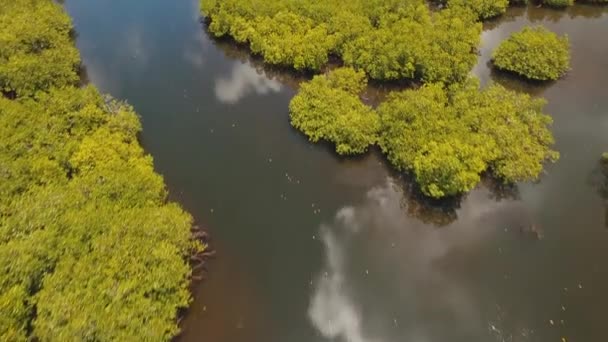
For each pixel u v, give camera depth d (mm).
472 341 30312
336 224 36938
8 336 26812
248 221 37344
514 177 37094
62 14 57219
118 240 31375
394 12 53250
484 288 32625
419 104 41281
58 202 33750
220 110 46906
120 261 30156
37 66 46094
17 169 36156
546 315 31016
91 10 62656
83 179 35906
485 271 33500
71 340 26469
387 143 40438
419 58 45906
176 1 63688
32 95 44906
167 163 41812
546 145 39812
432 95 42688
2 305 27562
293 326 31438
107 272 29578
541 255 34125
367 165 40781
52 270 30344
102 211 33500
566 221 36000
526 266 33562
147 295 29312
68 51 50625
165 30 58281
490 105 41844
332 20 51438
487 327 30781
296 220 37312
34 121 40625
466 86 44438
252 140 43594
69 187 35594
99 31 58594
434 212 37250
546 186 38344
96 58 54125
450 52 47281
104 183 35750
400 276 33688
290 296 32906
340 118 41531
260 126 44906
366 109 42938
